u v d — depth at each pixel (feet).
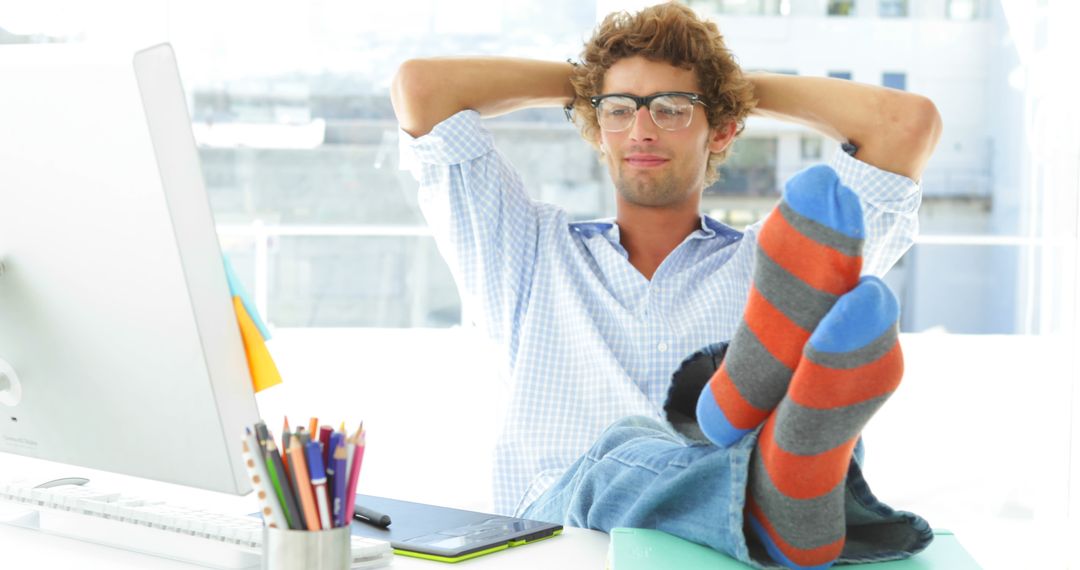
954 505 9.24
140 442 3.14
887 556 3.05
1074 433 9.21
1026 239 11.55
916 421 11.05
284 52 17.13
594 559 3.15
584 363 5.27
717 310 5.32
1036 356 10.03
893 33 15.15
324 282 18.02
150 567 2.94
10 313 3.18
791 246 2.77
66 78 2.85
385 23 17.02
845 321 2.60
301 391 11.90
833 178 2.78
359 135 17.66
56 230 3.01
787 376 2.82
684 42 5.34
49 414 3.27
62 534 3.26
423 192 5.69
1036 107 10.59
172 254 2.85
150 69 2.79
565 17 16.30
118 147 2.84
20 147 3.00
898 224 5.86
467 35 16.71
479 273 5.61
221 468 3.03
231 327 2.99
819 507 2.82
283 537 2.53
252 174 17.80
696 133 5.39
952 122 15.34
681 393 3.31
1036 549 8.61
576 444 5.20
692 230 5.54
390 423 10.73
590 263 5.48
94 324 3.05
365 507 3.49
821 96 5.87
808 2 15.06
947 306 16.35
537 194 17.56
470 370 12.84
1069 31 9.69
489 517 3.55
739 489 2.92
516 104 5.89
